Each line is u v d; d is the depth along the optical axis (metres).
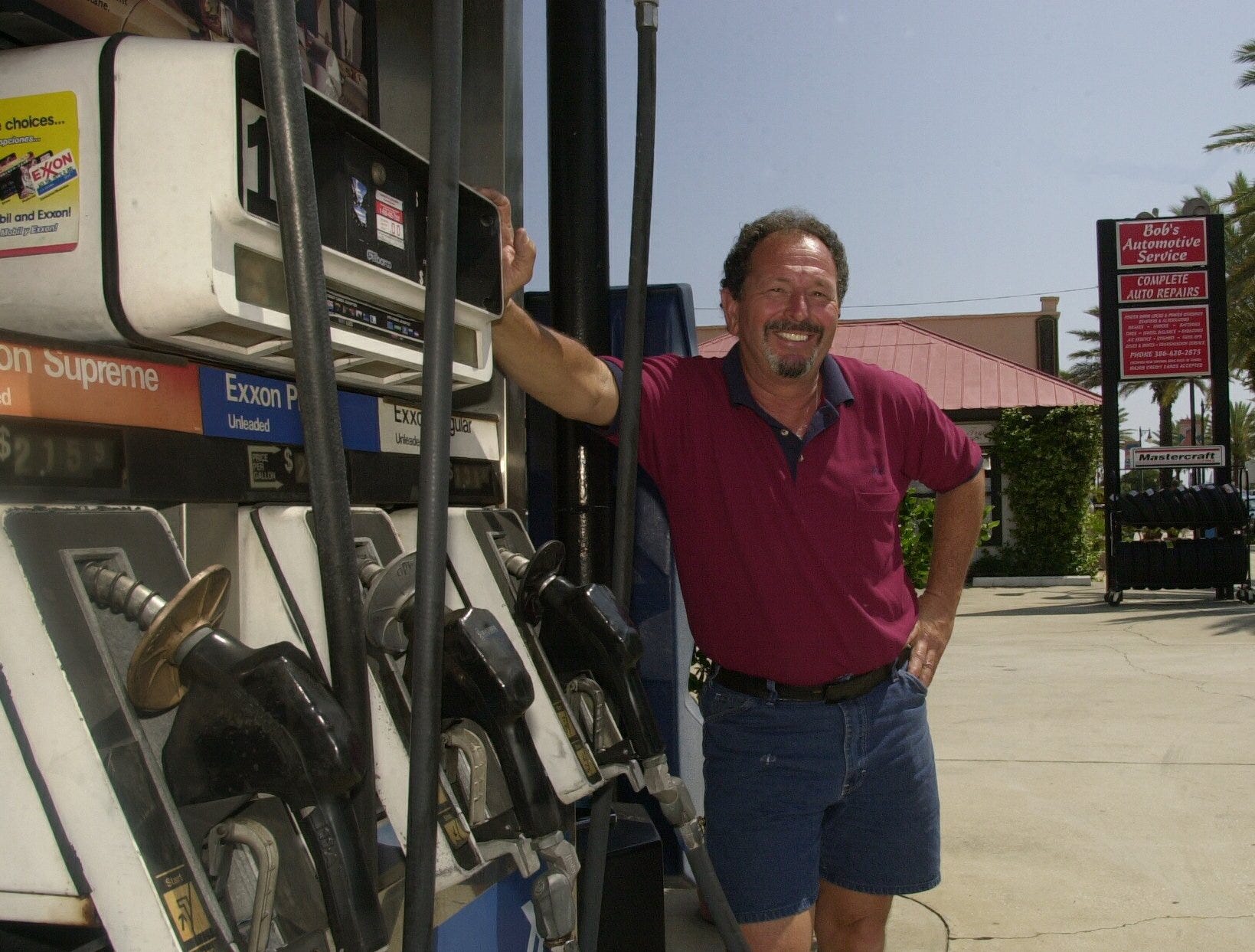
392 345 1.30
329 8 1.91
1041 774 5.23
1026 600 15.22
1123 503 13.66
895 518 2.29
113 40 1.10
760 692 2.15
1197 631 10.45
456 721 1.30
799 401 2.19
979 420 19.89
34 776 0.88
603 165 2.61
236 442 1.22
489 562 1.57
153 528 1.03
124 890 0.86
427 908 1.02
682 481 2.16
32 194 1.09
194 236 1.05
